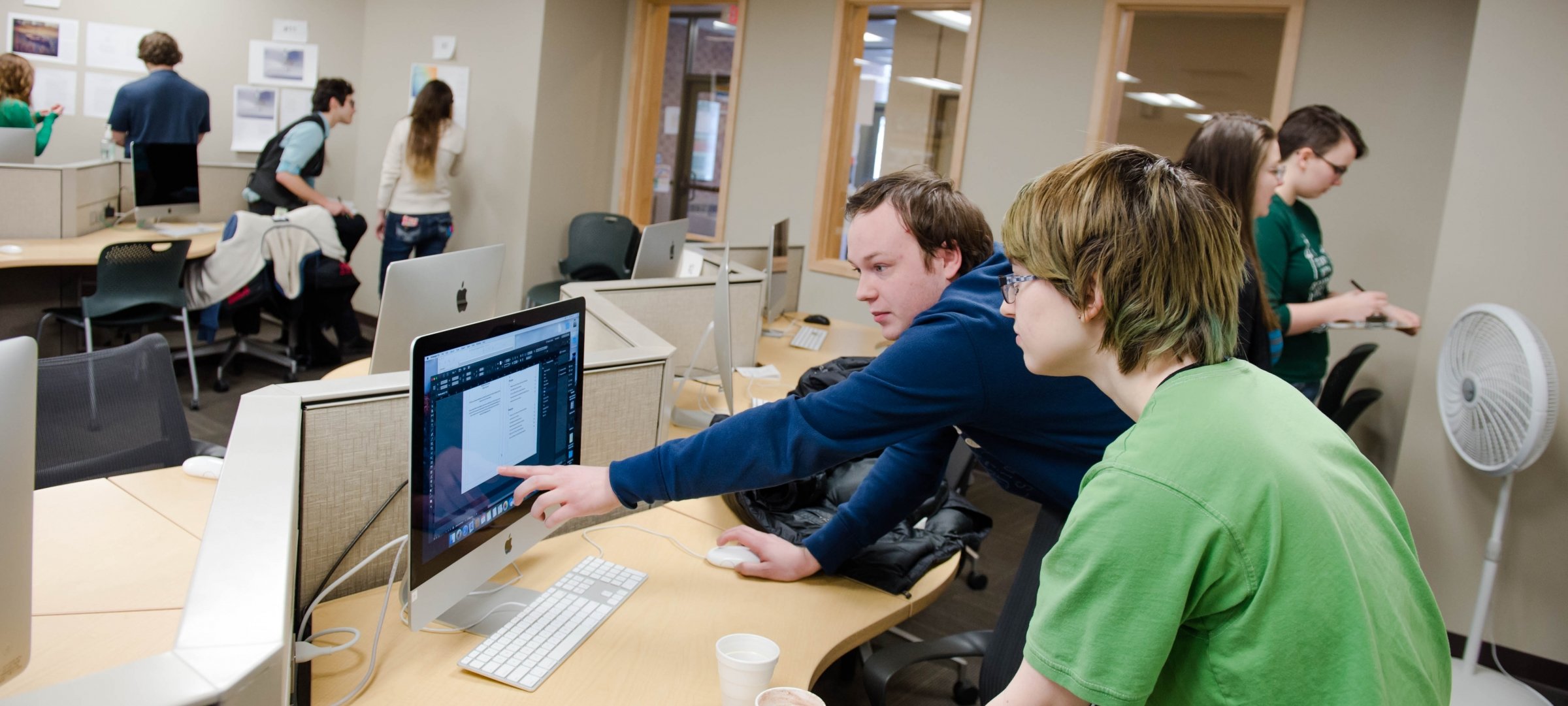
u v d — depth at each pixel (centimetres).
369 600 142
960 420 135
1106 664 75
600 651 135
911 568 167
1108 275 78
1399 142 411
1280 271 278
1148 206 78
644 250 337
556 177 616
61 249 415
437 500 125
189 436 219
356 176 688
